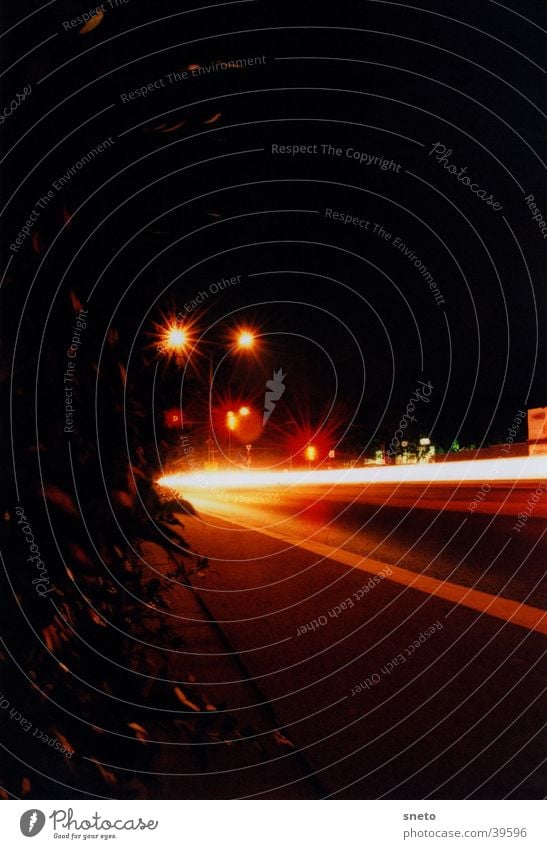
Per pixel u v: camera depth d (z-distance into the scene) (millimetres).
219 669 4195
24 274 1663
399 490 25875
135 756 1984
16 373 1623
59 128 1736
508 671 4203
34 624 1616
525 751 3131
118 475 1837
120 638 1843
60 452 1673
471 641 4871
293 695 3836
